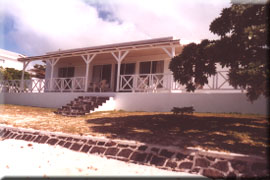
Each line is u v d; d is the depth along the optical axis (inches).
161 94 439.8
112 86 638.5
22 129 294.0
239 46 235.6
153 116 364.5
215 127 270.4
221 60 247.8
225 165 166.4
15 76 959.0
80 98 524.1
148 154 196.9
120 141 218.8
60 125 319.6
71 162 193.3
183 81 270.4
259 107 344.8
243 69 213.3
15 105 638.5
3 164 186.1
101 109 468.1
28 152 222.8
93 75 676.7
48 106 601.9
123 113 425.7
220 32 266.5
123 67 624.1
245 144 201.3
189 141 216.1
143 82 494.9
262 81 184.5
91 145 231.0
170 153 190.7
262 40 204.7
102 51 533.0
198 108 398.0
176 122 311.4
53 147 243.3
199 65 262.4
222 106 376.2
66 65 736.3
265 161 156.5
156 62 571.2
